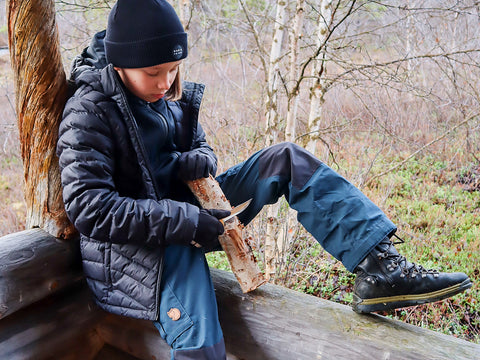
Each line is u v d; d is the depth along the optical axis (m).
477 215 3.83
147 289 1.25
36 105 1.38
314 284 3.00
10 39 1.33
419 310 2.84
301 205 1.38
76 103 1.19
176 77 1.31
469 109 4.21
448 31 4.90
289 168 1.44
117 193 1.19
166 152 1.41
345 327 1.35
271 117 2.51
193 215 1.16
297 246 3.15
